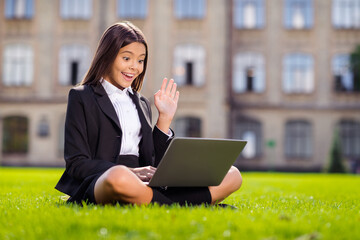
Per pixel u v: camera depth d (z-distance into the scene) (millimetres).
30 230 2115
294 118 23312
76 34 22781
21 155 22578
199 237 1955
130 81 3043
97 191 2635
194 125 22891
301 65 23391
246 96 23312
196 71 22562
